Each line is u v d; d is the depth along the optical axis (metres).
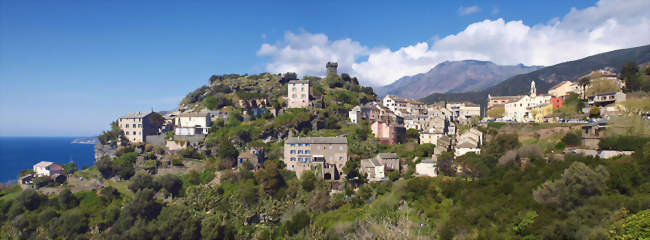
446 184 100.25
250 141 160.25
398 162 130.25
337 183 122.06
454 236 75.88
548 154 103.94
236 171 133.62
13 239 106.12
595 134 101.00
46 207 118.94
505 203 79.62
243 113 187.12
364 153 141.50
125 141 168.38
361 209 101.31
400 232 65.12
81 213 112.56
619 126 96.81
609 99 134.62
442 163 119.62
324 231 90.94
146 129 175.12
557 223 63.25
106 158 142.62
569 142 106.81
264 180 123.00
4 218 115.94
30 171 145.62
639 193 65.50
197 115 178.25
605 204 64.94
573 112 143.62
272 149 151.38
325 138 139.50
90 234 105.62
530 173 89.75
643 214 54.78
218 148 149.62
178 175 141.38
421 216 89.19
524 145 109.44
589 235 57.22
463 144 125.38
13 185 138.50
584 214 63.81
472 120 166.25
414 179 106.31
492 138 132.50
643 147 82.88
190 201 120.62
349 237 79.50
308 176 122.19
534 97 164.12
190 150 151.88
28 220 111.44
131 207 112.12
